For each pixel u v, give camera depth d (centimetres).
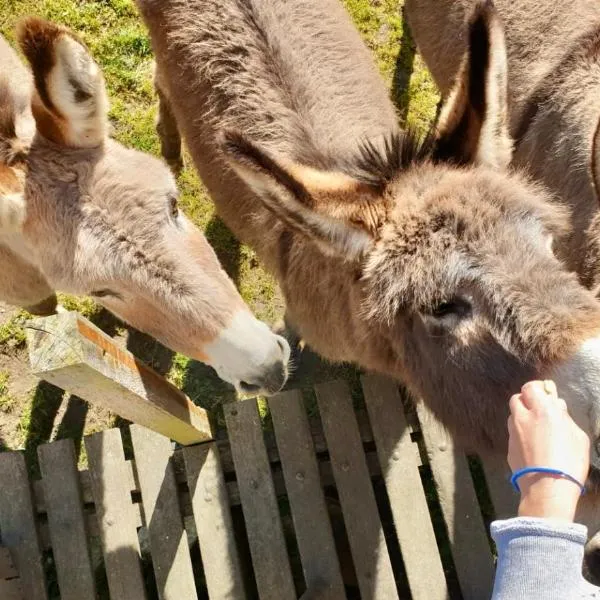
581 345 83
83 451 173
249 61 137
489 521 153
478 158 104
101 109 119
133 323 129
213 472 146
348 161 110
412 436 150
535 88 147
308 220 96
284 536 144
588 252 132
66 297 186
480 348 90
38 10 210
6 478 147
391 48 204
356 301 106
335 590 138
